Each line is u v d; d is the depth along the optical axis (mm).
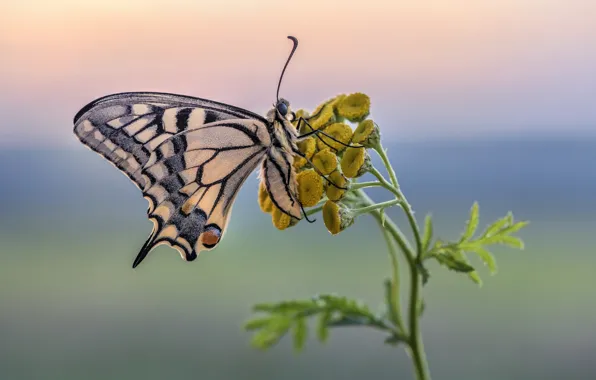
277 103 470
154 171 473
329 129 466
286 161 465
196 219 478
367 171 461
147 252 476
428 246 464
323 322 490
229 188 478
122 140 470
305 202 463
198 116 472
